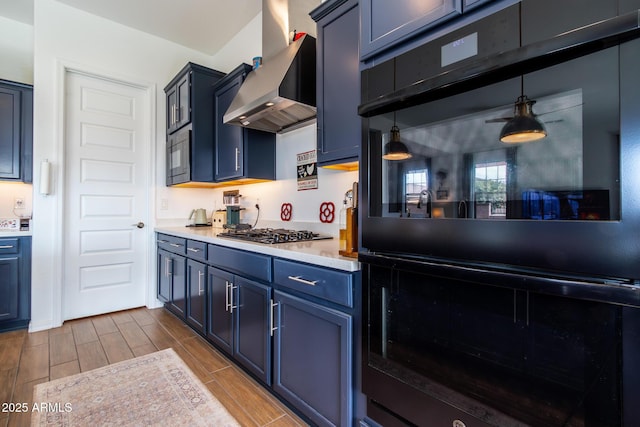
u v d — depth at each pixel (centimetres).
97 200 304
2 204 296
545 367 79
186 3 275
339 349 131
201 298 237
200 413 160
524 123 79
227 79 270
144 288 331
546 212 77
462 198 92
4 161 268
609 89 67
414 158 104
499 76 83
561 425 77
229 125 269
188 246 258
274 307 166
